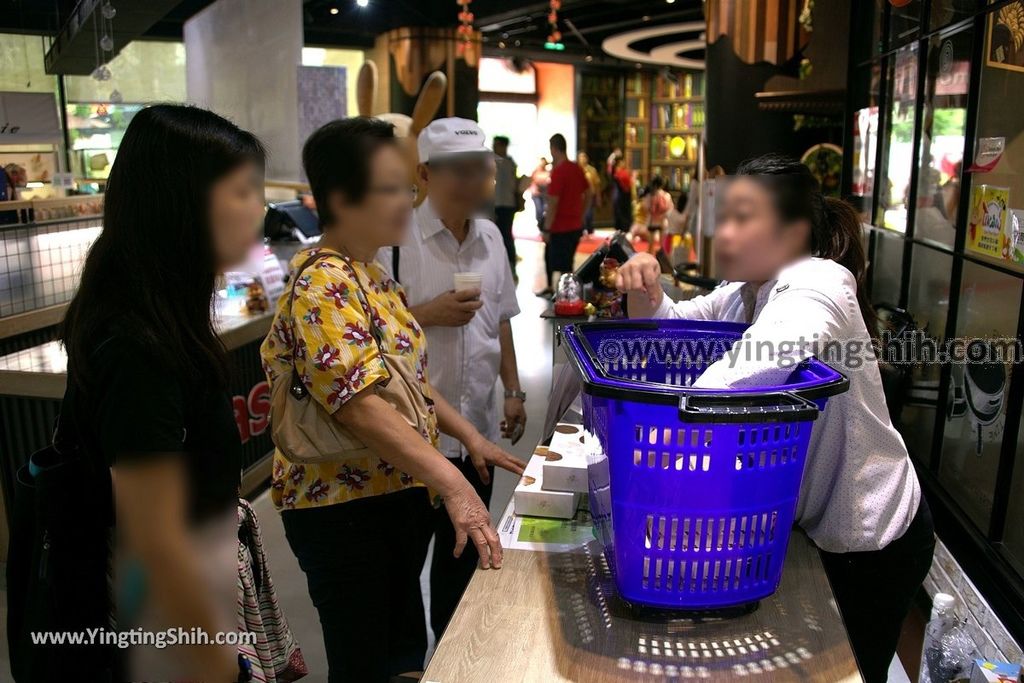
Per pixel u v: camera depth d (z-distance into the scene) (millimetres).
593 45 15938
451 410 1979
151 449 1029
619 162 15055
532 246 15469
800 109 5172
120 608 1075
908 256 3287
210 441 1157
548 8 9922
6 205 3746
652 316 1935
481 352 2451
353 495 1792
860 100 4250
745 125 5559
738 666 1136
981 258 2561
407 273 2406
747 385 1273
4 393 3162
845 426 1482
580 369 1215
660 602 1221
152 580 1052
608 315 2604
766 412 1057
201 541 1107
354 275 1664
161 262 1083
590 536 1507
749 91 5508
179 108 1118
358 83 6340
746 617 1252
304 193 6934
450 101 11461
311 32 11750
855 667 1134
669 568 1204
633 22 11906
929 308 3090
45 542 1102
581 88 18047
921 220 3197
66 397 1114
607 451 1216
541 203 15344
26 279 3768
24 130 4309
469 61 11508
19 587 1161
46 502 1095
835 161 5328
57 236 3941
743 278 1532
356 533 1827
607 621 1242
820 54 4820
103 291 1085
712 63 5637
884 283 3707
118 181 1087
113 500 1106
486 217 2561
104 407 1037
